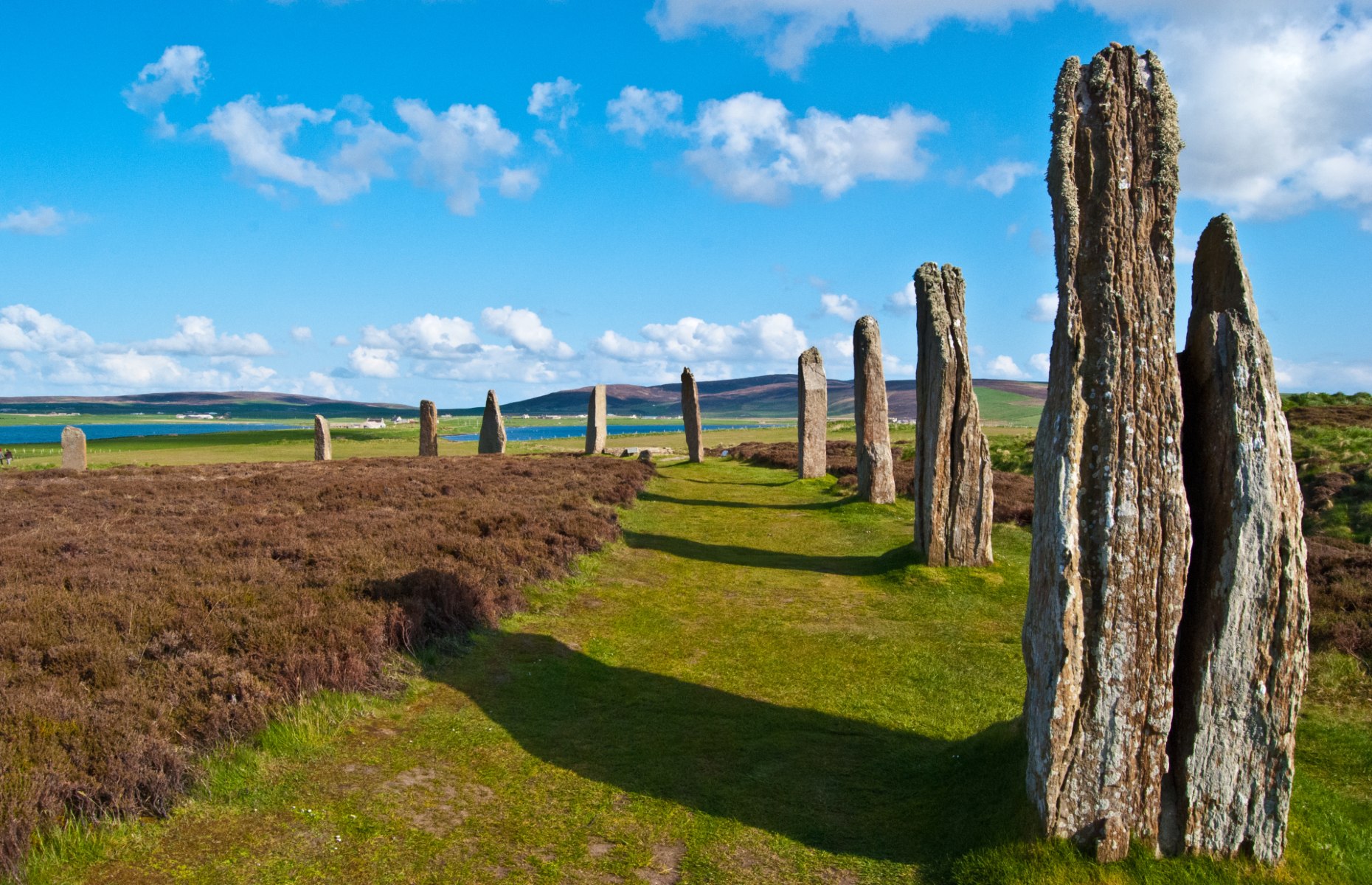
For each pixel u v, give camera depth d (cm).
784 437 7512
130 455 5912
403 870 654
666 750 920
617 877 674
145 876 609
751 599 1614
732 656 1268
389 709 948
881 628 1427
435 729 917
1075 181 729
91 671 874
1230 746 666
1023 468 3550
